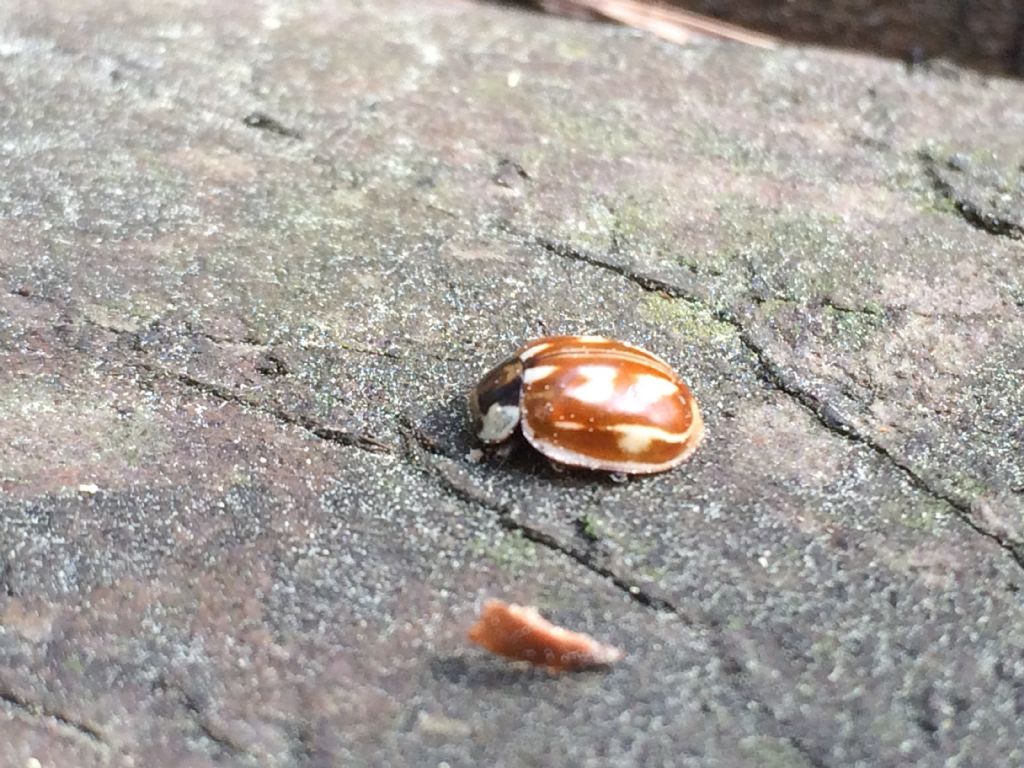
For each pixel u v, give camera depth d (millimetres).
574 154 54
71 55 60
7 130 54
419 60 62
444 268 46
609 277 46
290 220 49
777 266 47
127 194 50
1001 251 48
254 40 63
